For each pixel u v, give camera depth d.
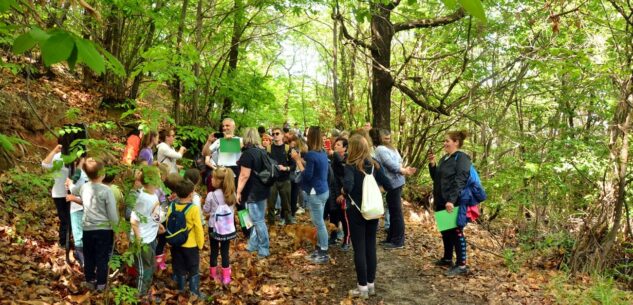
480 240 7.59
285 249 6.43
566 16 7.42
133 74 6.54
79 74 10.62
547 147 8.05
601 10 7.57
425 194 10.62
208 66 9.84
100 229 4.24
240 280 5.23
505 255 6.13
